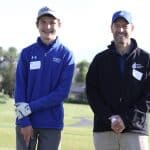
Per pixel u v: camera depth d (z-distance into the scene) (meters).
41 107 5.75
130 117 5.68
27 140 5.78
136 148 5.74
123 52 5.84
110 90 5.83
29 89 5.85
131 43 5.88
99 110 5.79
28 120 5.77
